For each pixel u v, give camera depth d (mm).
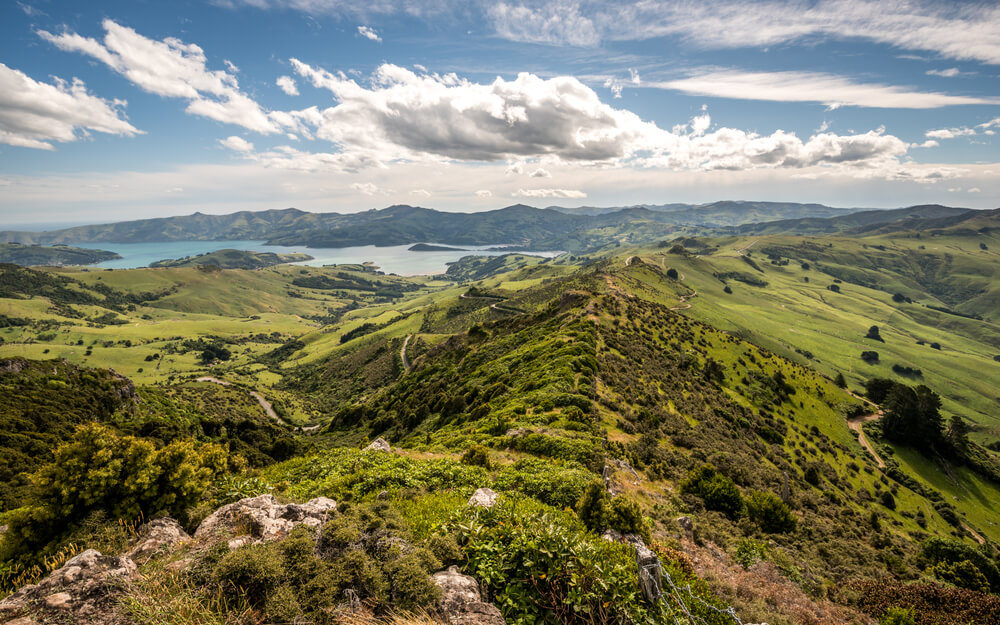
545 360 68062
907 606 15578
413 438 57812
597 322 95812
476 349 114625
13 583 8508
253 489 12664
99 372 103000
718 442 55969
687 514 26203
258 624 6109
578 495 17938
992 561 30172
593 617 7160
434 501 14680
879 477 71812
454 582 7422
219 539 7949
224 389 182375
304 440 84625
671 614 7656
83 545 8578
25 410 72438
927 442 86188
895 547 35875
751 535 26438
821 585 18359
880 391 104000
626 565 8711
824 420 88750
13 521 9367
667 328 111312
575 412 45156
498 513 10062
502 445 34750
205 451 13266
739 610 12258
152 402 117125
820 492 55906
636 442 42531
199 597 6312
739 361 102938
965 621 14211
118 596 6246
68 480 9422
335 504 10672
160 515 9828
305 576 6895
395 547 7949
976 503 75188
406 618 6488
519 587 7547
